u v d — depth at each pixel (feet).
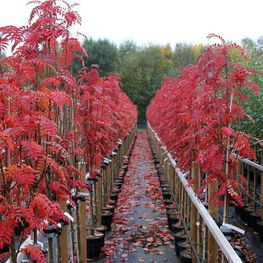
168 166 26.48
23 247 8.39
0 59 8.53
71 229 12.91
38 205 7.35
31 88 8.93
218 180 11.77
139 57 106.52
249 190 21.68
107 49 92.79
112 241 18.67
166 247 18.10
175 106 17.04
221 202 12.09
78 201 13.96
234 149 11.66
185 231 16.19
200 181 14.52
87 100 15.74
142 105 103.45
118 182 30.09
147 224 21.66
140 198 27.86
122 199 27.43
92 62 89.45
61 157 10.73
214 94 11.38
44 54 9.55
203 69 11.73
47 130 7.61
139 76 102.17
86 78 17.51
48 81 8.73
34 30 9.48
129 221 22.26
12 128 6.81
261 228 18.04
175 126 17.19
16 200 8.14
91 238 16.47
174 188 22.56
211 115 11.26
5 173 7.07
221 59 11.21
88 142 16.10
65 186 10.45
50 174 9.44
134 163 46.91
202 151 12.50
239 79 11.12
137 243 18.49
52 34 9.36
